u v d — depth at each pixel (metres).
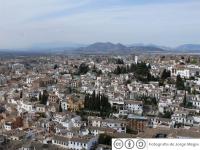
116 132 156.75
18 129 171.62
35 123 183.50
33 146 139.75
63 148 139.38
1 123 183.75
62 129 167.75
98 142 147.62
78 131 161.50
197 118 178.25
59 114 195.88
